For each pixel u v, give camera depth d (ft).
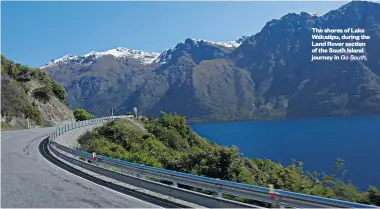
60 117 240.32
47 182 44.62
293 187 37.27
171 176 37.27
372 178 126.93
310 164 181.16
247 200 34.53
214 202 31.22
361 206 22.66
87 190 39.93
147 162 61.98
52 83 270.46
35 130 153.17
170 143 141.28
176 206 32.76
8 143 96.07
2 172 52.08
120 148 94.32
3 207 32.91
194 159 55.11
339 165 39.42
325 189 34.81
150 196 36.47
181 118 170.50
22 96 202.49
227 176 48.32
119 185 41.57
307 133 430.61
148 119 189.47
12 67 227.40
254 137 427.74
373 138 307.78
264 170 71.97
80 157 62.08
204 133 569.64
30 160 65.41
